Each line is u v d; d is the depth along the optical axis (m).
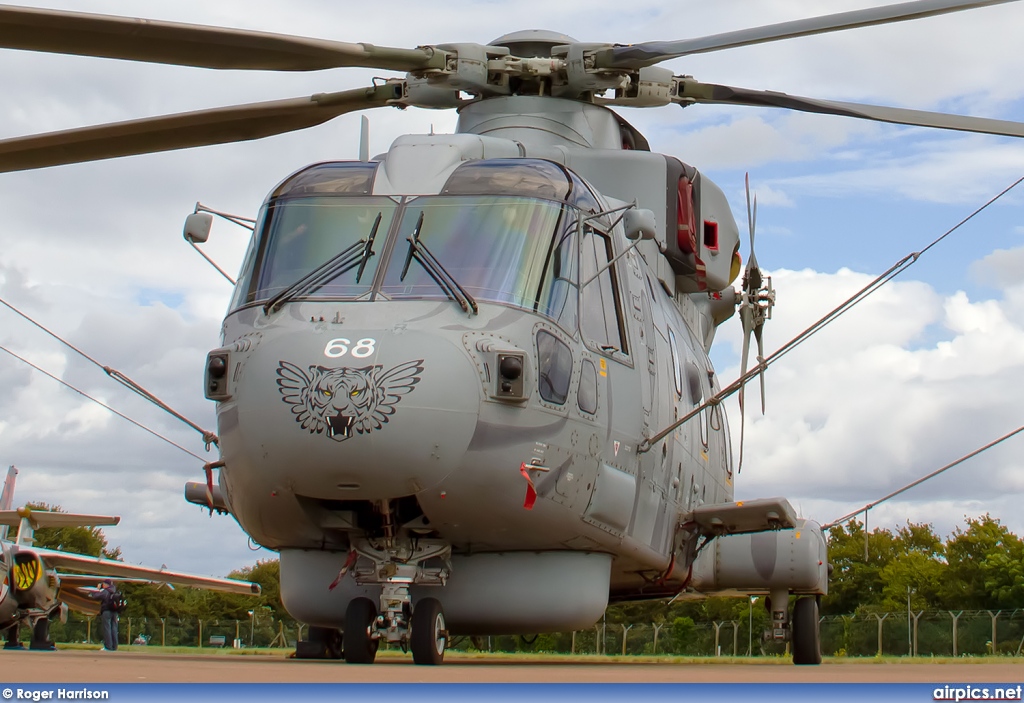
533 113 11.96
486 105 12.02
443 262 8.73
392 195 9.30
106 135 10.52
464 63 11.48
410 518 8.60
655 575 11.12
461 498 8.21
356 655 8.68
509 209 9.12
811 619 13.16
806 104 11.20
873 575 56.22
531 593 9.15
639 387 10.02
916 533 57.91
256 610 73.19
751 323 13.53
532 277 8.84
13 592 26.38
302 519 8.57
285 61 9.55
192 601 73.88
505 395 8.17
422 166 9.55
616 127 12.65
